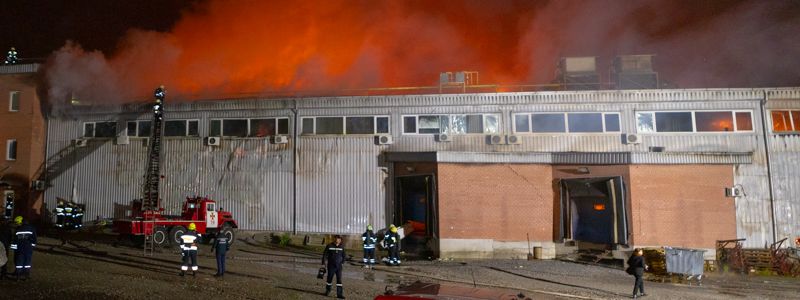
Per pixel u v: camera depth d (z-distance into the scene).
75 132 29.55
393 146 26.30
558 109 25.86
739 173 23.84
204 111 27.95
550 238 23.78
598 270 20.62
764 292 16.98
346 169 26.44
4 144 29.52
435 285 7.16
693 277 19.50
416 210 25.11
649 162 23.05
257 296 12.59
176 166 27.72
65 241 22.44
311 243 25.83
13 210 28.72
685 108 25.30
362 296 13.51
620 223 22.62
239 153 27.34
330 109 26.94
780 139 24.45
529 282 17.38
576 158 23.86
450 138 26.05
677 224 22.67
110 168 28.62
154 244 21.83
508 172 24.16
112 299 11.24
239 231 26.66
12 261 15.20
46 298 10.93
